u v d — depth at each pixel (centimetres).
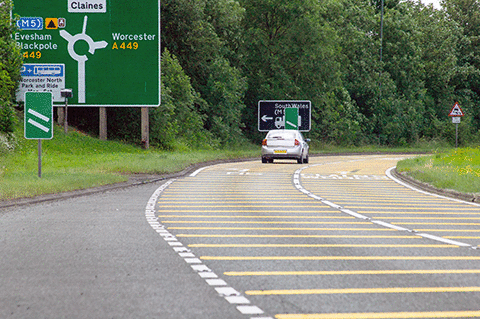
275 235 2441
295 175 6128
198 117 11238
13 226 2627
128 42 7900
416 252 2100
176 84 10825
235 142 12438
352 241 2317
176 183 5034
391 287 1590
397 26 16450
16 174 4741
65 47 7862
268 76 13800
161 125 9912
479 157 7394
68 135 8594
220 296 1482
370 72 15900
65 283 1608
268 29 13962
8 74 7275
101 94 7912
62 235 2389
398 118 15988
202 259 1938
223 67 12200
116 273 1728
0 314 1326
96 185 4438
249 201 3741
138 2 7888
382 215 3138
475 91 18825
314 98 13975
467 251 2127
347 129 14612
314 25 13538
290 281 1645
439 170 5856
